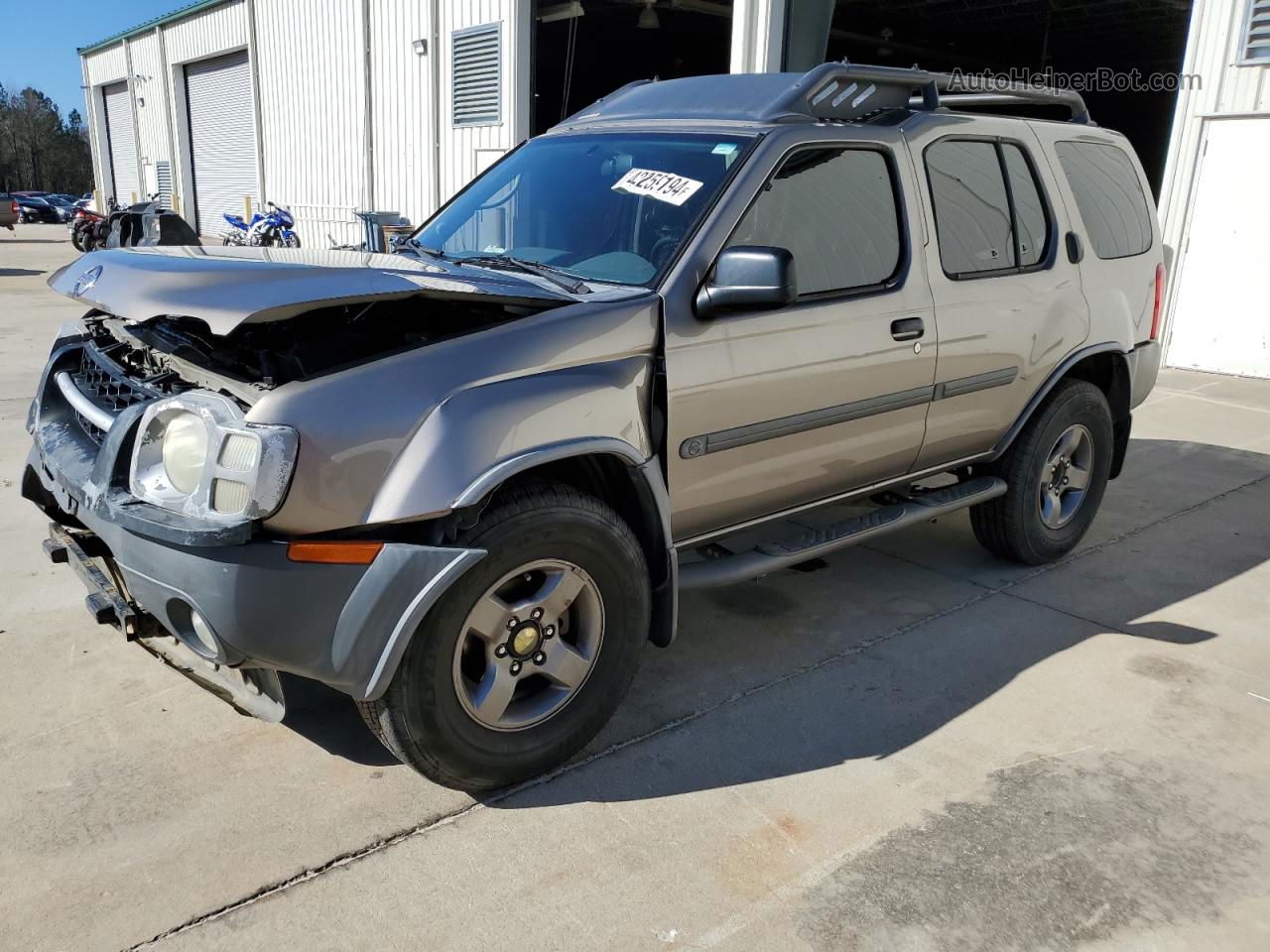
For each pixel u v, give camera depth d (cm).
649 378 294
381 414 247
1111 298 459
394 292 250
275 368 266
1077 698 346
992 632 398
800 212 337
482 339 267
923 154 380
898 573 459
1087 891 250
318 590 243
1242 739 321
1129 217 484
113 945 225
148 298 252
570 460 295
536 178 378
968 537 510
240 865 253
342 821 271
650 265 314
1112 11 1692
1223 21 905
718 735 319
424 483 246
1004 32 1978
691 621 404
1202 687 354
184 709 325
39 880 245
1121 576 459
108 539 262
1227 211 930
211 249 329
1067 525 471
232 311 234
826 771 301
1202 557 484
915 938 233
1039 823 276
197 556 238
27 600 401
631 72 2852
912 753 311
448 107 1516
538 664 282
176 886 245
